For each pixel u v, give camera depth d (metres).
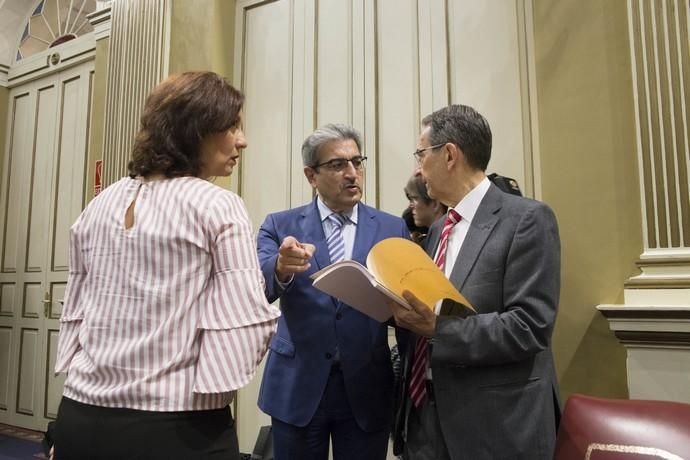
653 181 1.93
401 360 1.54
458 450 1.20
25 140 4.93
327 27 2.98
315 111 2.95
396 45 2.74
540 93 2.25
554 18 2.25
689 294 1.80
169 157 1.04
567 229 2.12
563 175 2.16
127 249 0.97
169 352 0.92
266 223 1.77
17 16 5.05
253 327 0.92
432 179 1.40
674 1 1.95
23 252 4.75
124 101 3.67
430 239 1.56
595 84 2.12
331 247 1.67
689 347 1.76
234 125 1.11
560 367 2.05
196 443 0.92
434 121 1.41
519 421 1.19
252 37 3.27
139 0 3.70
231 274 0.94
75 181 4.49
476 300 1.25
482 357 1.16
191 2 3.37
